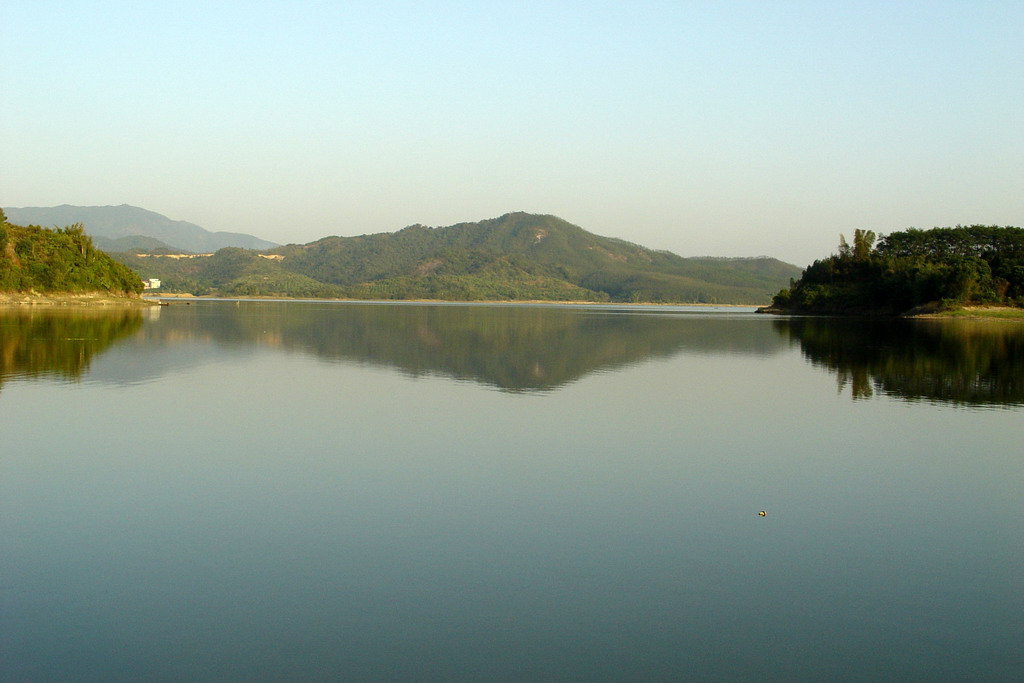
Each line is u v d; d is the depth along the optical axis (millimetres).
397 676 10078
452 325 90375
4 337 54156
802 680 10141
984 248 146375
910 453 22422
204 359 44688
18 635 10984
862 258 162375
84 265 128875
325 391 32656
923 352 56531
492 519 16125
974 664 10586
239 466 19984
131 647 10695
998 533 15664
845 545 14922
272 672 10125
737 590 12805
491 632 11266
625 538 15109
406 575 13188
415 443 22875
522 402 30469
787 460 21438
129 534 14938
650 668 10367
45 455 20766
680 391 34500
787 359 50938
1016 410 29859
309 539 14805
